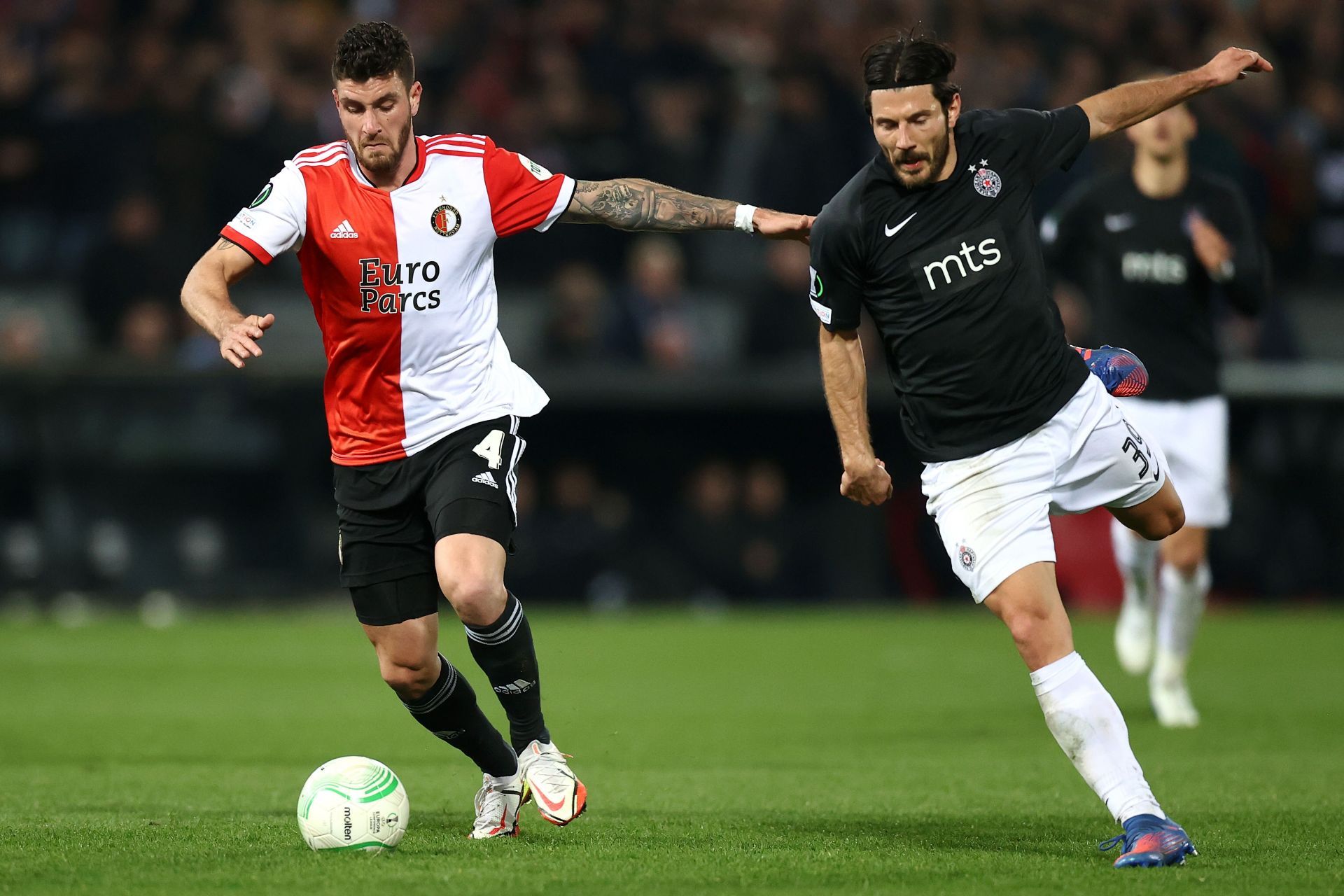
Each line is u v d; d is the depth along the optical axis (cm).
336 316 1772
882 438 5847
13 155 6216
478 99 6375
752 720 3180
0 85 6309
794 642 4844
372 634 1806
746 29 6694
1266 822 1877
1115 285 3108
